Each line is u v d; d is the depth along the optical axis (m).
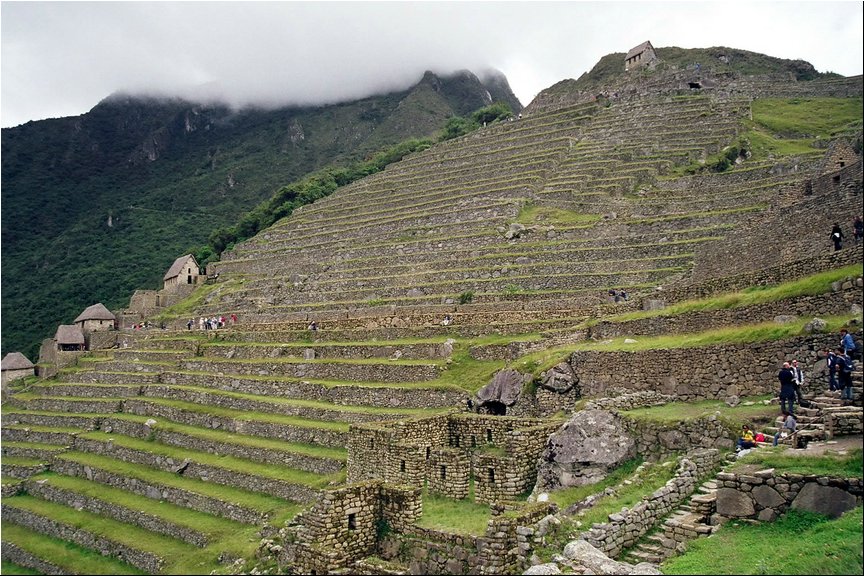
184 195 186.88
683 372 28.52
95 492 43.25
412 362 44.12
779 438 20.73
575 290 51.66
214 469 40.31
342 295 68.81
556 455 25.27
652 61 129.62
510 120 117.56
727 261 41.62
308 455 37.69
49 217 166.00
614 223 62.25
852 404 21.11
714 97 98.69
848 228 32.00
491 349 40.75
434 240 72.81
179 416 51.03
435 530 23.55
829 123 84.75
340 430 38.81
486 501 26.53
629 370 30.44
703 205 62.09
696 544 18.48
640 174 75.44
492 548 21.14
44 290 127.25
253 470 38.72
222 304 81.81
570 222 68.31
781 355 25.38
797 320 26.64
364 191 104.38
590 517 20.97
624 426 25.30
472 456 29.28
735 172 67.69
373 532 25.47
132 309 93.44
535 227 67.75
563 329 38.66
